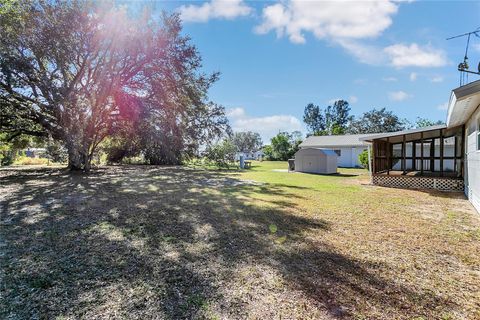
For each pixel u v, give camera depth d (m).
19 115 12.24
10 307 2.15
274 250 3.49
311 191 8.71
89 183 9.48
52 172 13.12
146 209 5.61
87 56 11.95
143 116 14.44
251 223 4.75
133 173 13.82
